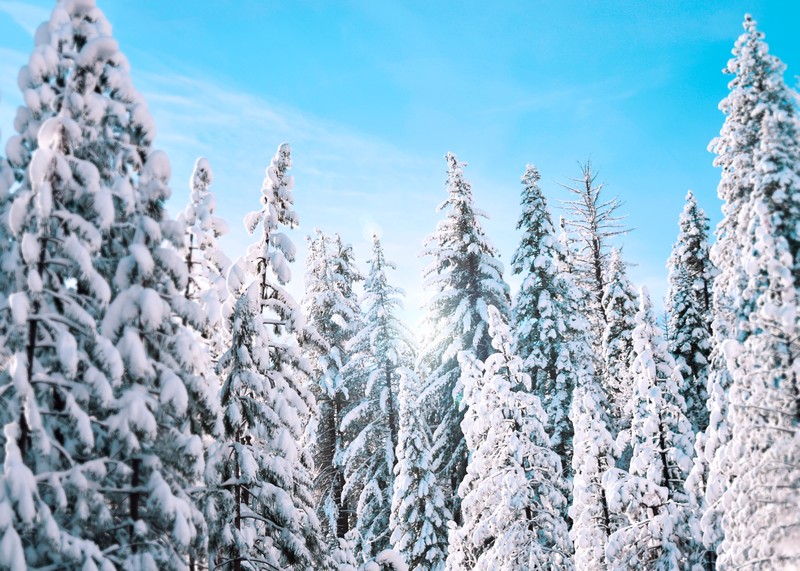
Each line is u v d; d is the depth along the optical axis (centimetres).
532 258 2758
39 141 897
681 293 2400
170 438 1016
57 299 957
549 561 1819
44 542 818
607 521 1806
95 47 984
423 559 2344
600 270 3534
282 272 1501
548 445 1942
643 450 1720
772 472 1316
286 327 1491
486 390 1950
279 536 1344
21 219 875
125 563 902
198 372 1121
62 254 906
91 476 902
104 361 895
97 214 960
